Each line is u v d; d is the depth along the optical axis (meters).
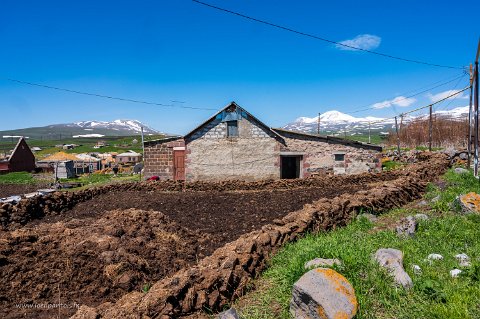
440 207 11.05
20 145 62.09
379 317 5.07
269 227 8.73
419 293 5.54
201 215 14.52
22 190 33.69
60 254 8.61
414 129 65.56
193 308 5.60
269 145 27.61
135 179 36.59
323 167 28.42
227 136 27.34
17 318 6.30
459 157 31.61
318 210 9.91
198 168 27.28
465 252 7.41
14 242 8.91
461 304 5.17
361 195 11.95
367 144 28.50
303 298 5.07
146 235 10.41
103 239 9.40
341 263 5.94
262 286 6.40
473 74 21.33
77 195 18.64
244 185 22.02
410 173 18.84
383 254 6.40
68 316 6.41
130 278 7.72
